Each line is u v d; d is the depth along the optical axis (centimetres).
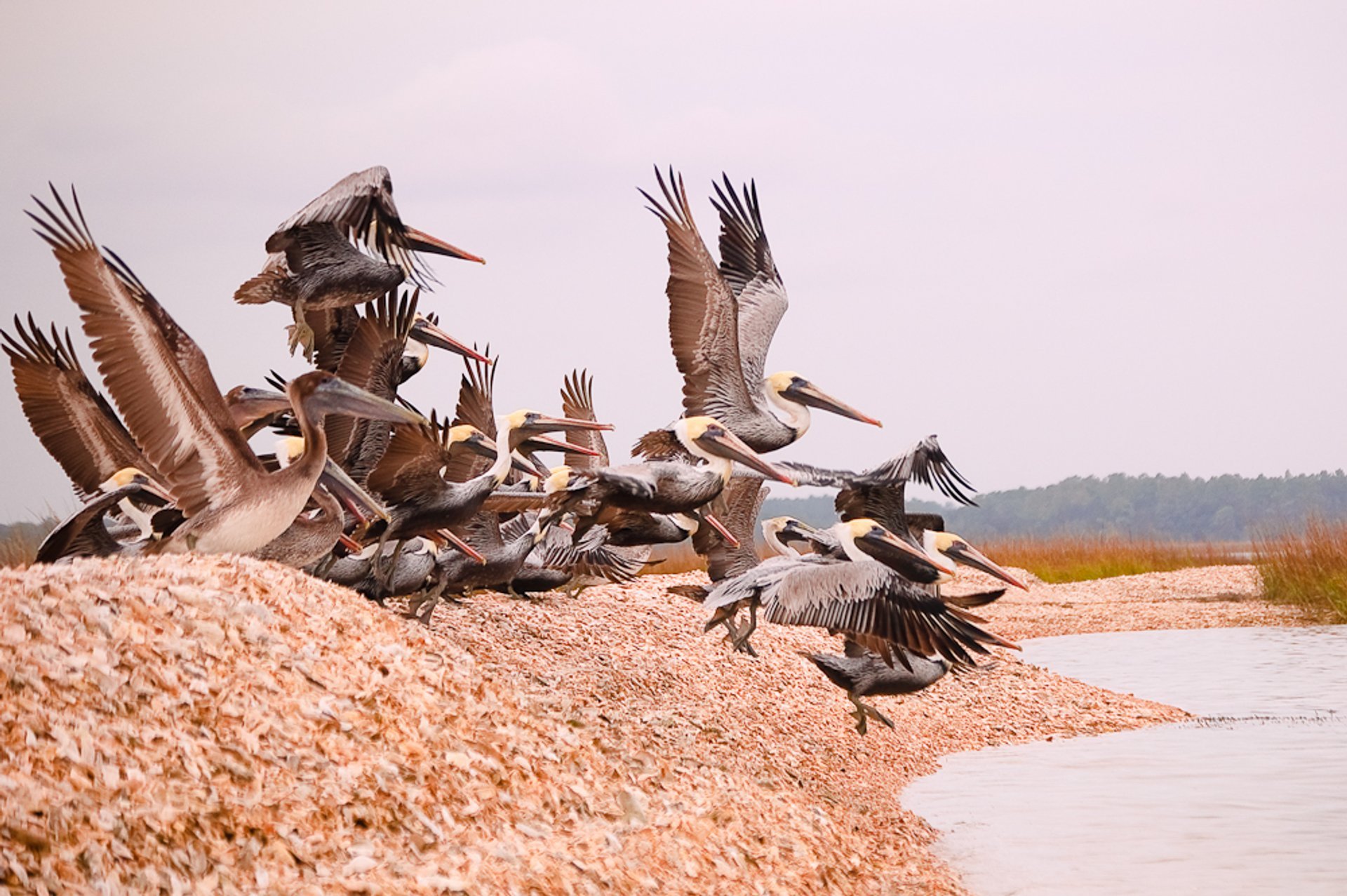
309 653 787
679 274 1220
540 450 1298
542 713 903
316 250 1226
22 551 1309
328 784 689
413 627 913
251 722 702
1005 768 1288
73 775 601
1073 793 1171
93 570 768
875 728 1390
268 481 879
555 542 1443
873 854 948
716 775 960
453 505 1192
